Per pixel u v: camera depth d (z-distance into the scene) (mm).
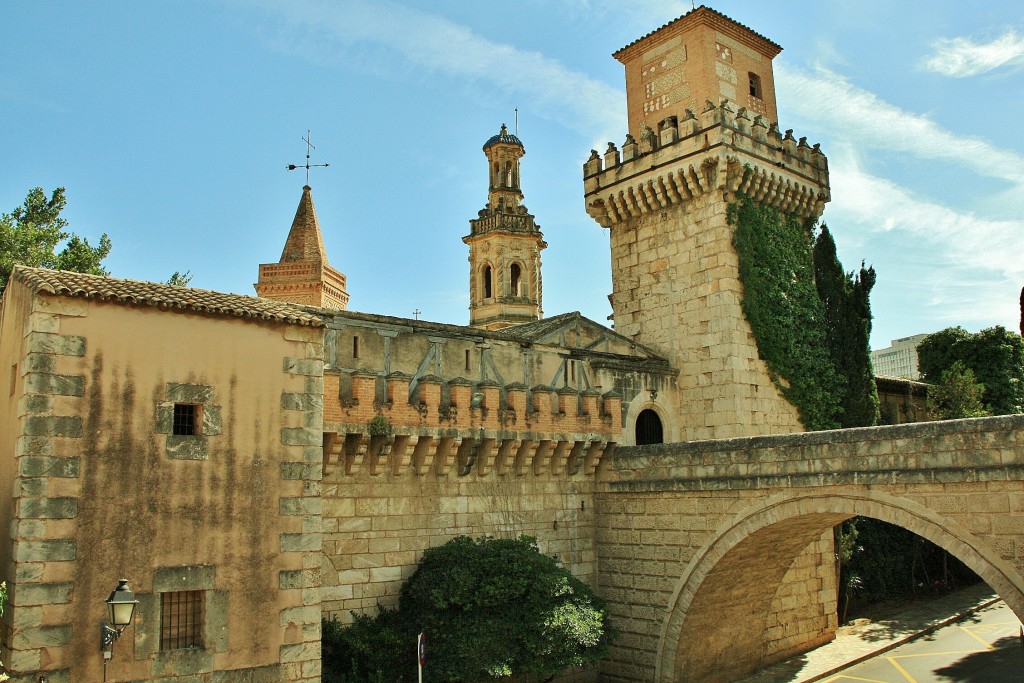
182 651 18344
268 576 19656
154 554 18328
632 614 31031
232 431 19688
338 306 58750
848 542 41438
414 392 28734
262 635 19359
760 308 37344
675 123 40625
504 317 57125
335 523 25922
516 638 26109
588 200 42344
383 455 26672
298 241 56969
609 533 32125
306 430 20719
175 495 18766
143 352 18859
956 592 50656
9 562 17562
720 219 37406
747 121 38531
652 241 40125
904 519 24047
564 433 30906
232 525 19359
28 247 32344
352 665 24312
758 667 33812
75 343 18078
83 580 17453
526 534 30344
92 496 17797
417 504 27828
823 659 35219
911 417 54562
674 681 29719
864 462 25000
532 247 59719
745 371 36594
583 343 36375
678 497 30000
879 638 38906
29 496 17125
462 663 25156
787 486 26734
